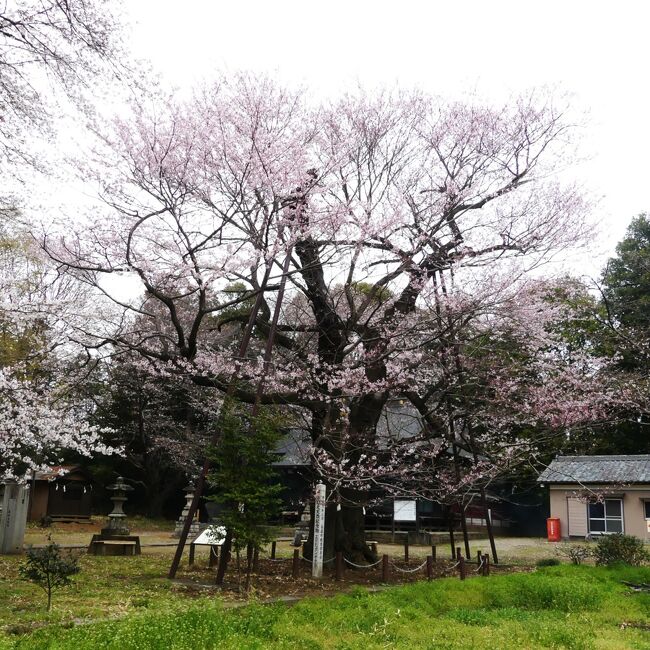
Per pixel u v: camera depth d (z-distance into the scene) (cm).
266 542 1148
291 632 761
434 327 1519
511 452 1596
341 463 1313
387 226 1347
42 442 1536
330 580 1303
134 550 1703
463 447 1672
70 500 3044
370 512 2762
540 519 3309
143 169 1259
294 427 1523
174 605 912
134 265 1210
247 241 1333
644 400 1633
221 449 1164
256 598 1031
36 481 3019
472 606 1055
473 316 1469
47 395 1523
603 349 2119
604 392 1625
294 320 1853
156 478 3272
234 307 2186
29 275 1834
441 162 1567
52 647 608
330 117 1520
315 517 1343
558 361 1631
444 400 1598
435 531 2795
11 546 1541
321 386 1423
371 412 1522
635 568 1510
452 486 1484
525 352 1623
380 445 1694
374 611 898
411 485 1620
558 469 2708
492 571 1611
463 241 1480
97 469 3216
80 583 1109
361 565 1480
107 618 818
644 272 2886
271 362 1365
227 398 1221
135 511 3462
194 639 677
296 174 1306
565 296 1756
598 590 1165
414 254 1421
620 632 870
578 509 2653
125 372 2272
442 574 1485
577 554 1769
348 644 729
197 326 1286
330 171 1445
